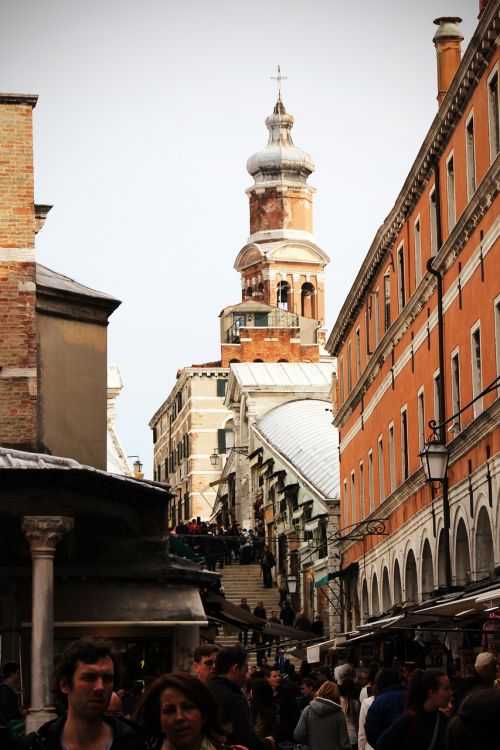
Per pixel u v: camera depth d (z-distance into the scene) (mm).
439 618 32625
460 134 39281
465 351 39062
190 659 27750
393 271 51031
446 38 46344
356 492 63156
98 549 27109
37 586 23844
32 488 24297
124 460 94188
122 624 26062
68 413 33125
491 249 35438
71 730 9273
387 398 53219
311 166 152750
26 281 32781
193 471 135000
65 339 33344
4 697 19203
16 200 33125
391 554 52844
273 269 149250
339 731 19547
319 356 134125
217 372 135250
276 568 87312
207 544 81438
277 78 153500
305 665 35312
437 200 42562
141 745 9180
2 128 33375
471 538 38156
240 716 14047
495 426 34938
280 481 87688
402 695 17141
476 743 7797
